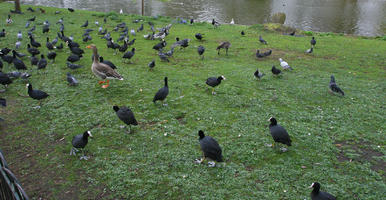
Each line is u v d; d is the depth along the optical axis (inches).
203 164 293.4
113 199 246.1
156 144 323.9
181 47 759.7
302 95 477.1
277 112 409.7
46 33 845.8
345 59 718.5
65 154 303.1
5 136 329.4
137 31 954.1
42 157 297.0
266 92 482.6
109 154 305.0
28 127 350.3
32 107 396.5
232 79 537.3
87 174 274.8
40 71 531.8
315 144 333.7
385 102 460.8
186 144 325.1
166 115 389.1
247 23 1485.0
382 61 705.0
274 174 279.9
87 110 396.5
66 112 386.6
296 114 408.5
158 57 667.4
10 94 435.8
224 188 260.1
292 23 1528.1
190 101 434.0
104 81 492.1
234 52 748.6
